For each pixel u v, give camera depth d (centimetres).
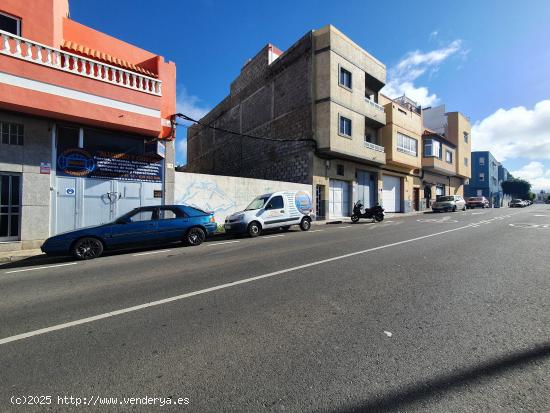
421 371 262
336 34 1931
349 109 1994
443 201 2908
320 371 266
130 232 896
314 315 388
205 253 851
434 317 372
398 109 2564
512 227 1312
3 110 967
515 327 342
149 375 267
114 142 1209
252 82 2508
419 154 2850
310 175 1905
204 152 3409
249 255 791
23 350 316
